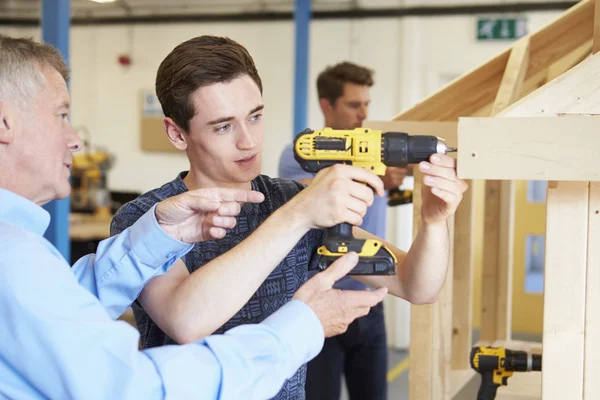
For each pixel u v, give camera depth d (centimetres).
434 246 120
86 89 671
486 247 263
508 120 97
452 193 104
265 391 89
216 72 121
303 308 94
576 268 118
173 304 104
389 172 263
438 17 543
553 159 96
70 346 80
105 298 110
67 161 101
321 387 246
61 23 321
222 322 102
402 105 555
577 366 119
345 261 99
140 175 662
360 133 104
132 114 659
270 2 607
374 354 256
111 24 657
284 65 605
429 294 126
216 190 103
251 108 124
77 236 481
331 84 307
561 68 185
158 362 84
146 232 104
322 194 96
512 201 260
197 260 128
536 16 521
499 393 184
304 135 105
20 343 81
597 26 127
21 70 93
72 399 82
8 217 91
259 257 100
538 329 564
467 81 184
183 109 124
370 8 564
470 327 237
